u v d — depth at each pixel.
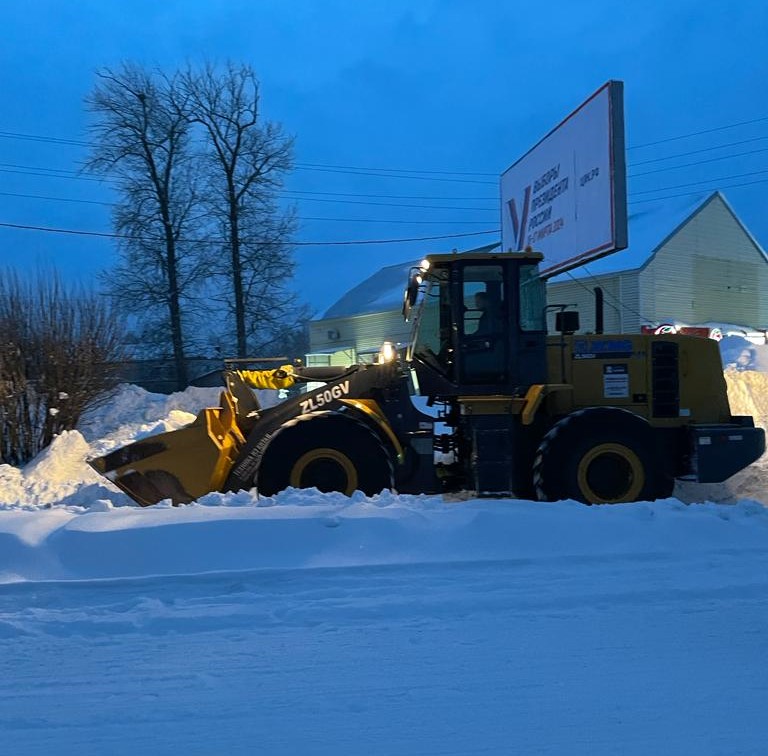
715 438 7.25
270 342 26.86
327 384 7.09
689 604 4.32
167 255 25.67
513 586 4.62
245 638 3.87
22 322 10.62
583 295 24.17
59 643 3.83
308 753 2.80
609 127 11.12
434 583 4.69
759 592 4.51
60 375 10.68
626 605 4.32
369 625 4.03
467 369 7.08
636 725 2.99
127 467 6.70
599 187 11.52
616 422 6.86
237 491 6.83
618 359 7.45
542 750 2.81
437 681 3.38
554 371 7.34
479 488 6.84
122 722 3.03
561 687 3.32
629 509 5.74
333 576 4.82
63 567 4.89
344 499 5.87
